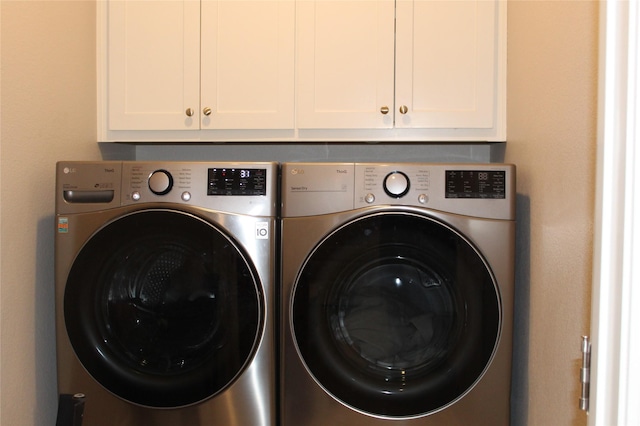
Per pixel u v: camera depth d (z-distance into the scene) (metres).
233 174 1.22
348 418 1.22
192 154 1.90
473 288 1.21
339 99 1.55
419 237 1.21
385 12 1.54
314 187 1.21
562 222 1.09
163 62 1.58
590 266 0.95
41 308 1.32
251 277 1.21
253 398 1.21
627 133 0.59
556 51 1.14
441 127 1.54
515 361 1.42
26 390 1.25
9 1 1.18
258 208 1.21
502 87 1.54
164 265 1.24
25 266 1.25
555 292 1.13
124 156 1.83
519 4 1.42
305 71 1.56
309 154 1.87
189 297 1.23
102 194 1.23
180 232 1.21
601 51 0.63
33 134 1.28
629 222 0.58
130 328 1.25
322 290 1.21
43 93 1.32
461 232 1.21
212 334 1.23
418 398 1.21
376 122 1.55
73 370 1.23
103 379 1.23
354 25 1.55
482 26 1.54
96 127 1.60
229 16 1.56
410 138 1.56
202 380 1.22
